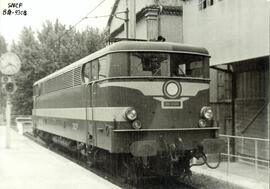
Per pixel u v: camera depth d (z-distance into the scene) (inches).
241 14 462.9
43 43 917.2
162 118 394.0
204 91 415.5
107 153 437.1
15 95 962.1
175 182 413.1
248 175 426.6
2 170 415.5
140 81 391.5
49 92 707.4
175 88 400.5
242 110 505.0
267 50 425.7
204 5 544.1
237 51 470.9
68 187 331.0
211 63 518.3
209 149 393.7
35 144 695.7
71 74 540.4
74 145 576.4
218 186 390.6
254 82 485.7
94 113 434.0
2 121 1237.1
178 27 741.3
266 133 466.6
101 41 862.5
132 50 394.6
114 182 416.2
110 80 392.2
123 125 383.2
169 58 405.4
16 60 627.8
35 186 336.5
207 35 530.3
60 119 613.0
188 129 399.9
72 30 882.8
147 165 399.9
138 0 795.4
